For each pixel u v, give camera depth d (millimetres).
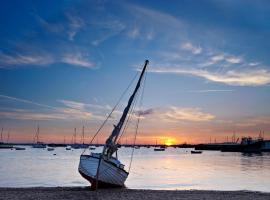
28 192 29156
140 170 73750
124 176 35312
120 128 35469
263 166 85438
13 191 30047
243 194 29844
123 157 153125
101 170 32781
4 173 59906
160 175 60781
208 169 76688
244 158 134625
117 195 27969
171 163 104125
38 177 53188
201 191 31969
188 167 84312
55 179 50219
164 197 27016
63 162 97625
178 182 48406
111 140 34625
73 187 35375
